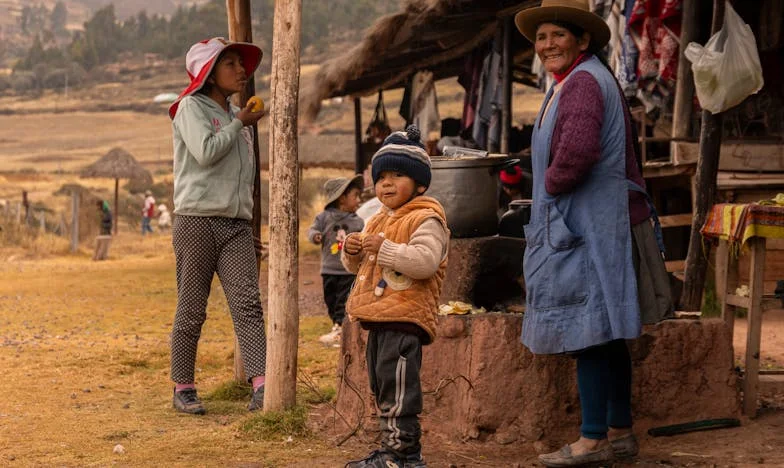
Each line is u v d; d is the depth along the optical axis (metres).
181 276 5.61
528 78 19.55
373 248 3.83
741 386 5.40
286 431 4.89
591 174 4.14
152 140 157.75
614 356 4.37
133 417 5.47
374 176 4.06
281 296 4.99
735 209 5.27
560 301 4.14
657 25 9.70
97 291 14.31
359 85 18.84
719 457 4.36
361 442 4.82
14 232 27.05
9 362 7.50
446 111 98.44
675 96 9.77
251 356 5.55
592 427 4.27
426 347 5.04
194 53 5.62
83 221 29.17
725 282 5.53
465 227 5.38
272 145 4.93
